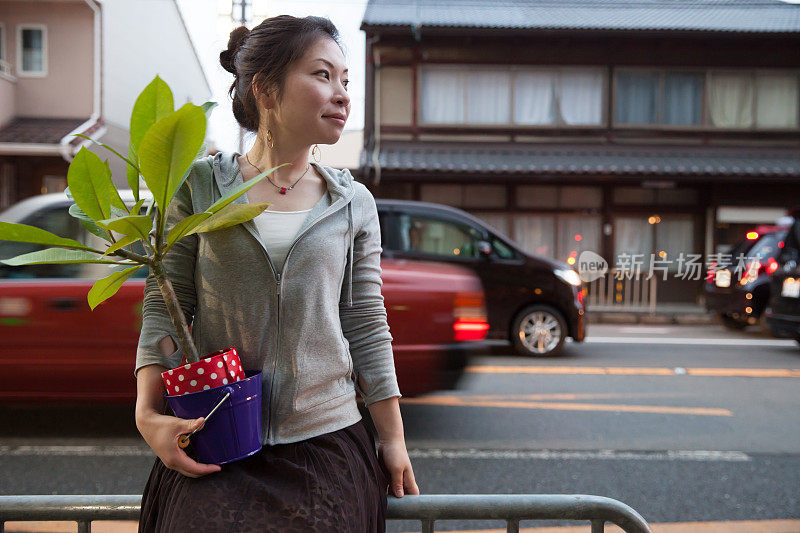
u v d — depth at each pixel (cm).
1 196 1294
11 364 379
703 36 1331
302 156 118
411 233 664
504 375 604
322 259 112
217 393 100
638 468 361
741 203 1328
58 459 361
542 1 1520
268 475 105
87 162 97
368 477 113
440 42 1359
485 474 348
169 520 101
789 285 733
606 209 1346
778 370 643
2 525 116
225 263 109
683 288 1305
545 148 1366
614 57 1371
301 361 110
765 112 1384
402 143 1370
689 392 544
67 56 1364
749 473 354
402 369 382
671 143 1381
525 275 698
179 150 94
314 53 112
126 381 381
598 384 570
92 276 386
